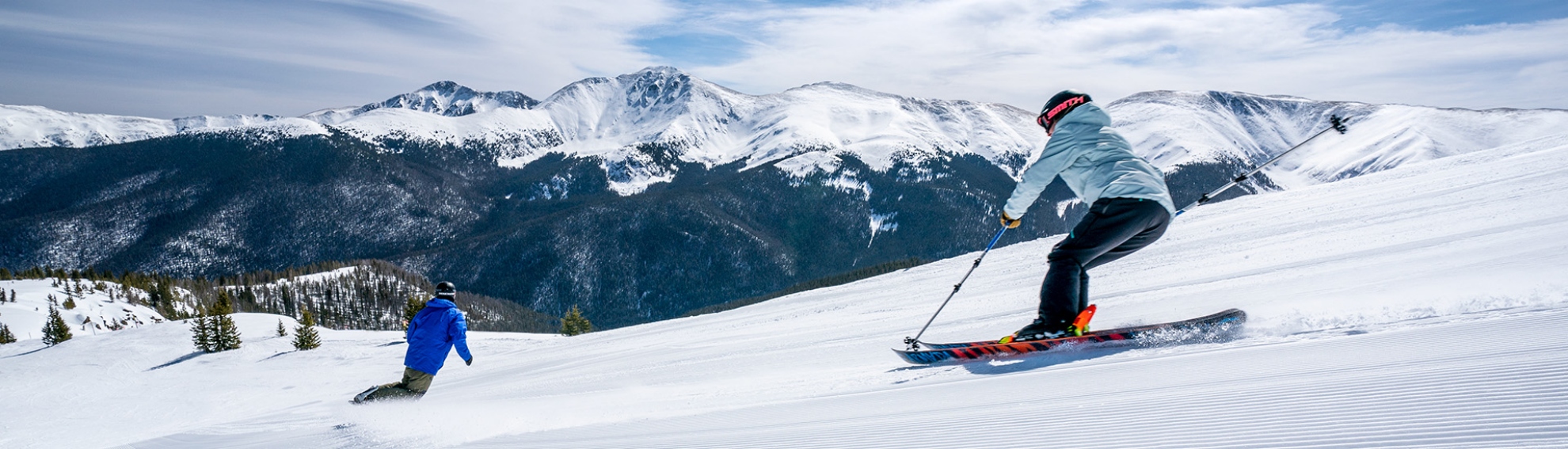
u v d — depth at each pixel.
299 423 6.93
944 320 9.70
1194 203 4.04
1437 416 1.57
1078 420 2.23
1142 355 3.52
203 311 35.00
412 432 5.25
